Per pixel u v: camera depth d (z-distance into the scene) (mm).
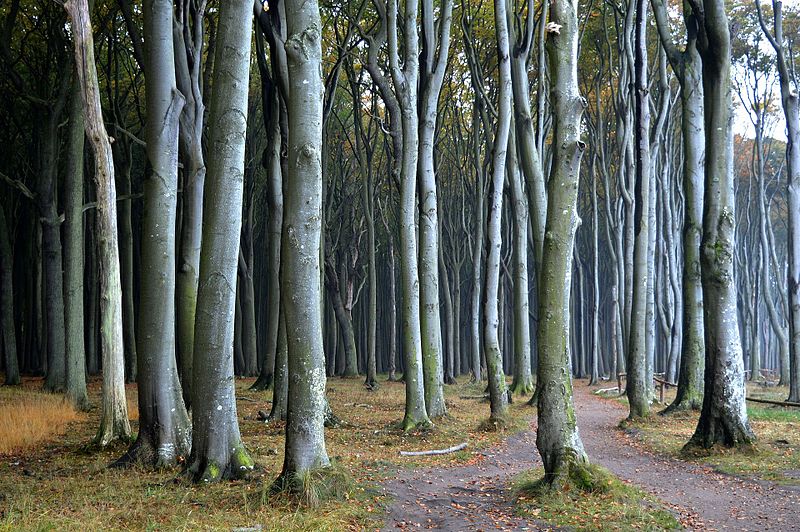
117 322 12688
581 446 9734
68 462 11367
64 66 23469
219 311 10016
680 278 34000
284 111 18688
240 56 10047
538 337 9922
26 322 33062
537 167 21406
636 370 19000
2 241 25906
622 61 27078
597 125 32438
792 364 23547
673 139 34219
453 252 38844
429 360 18125
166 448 11133
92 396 22750
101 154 12148
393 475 10945
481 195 30844
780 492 10023
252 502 8547
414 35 16750
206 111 22859
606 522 8156
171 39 11828
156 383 11281
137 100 26594
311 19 9242
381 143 37125
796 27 34312
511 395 24703
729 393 13383
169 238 11578
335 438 14898
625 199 27219
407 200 16469
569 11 9992
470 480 11219
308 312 9133
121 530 7477
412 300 16234
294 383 9133
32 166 29969
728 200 13844
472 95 32875
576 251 40438
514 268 26156
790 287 23672
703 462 12586
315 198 9180
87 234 32719
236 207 10086
